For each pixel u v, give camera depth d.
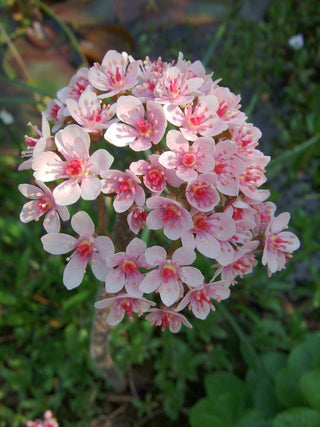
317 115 0.20
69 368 0.16
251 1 0.25
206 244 0.09
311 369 0.15
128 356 0.16
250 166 0.09
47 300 0.17
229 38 0.24
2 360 0.17
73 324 0.16
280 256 0.10
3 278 0.18
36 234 0.17
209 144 0.08
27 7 0.22
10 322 0.16
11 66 0.20
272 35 0.25
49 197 0.09
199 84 0.09
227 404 0.14
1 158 0.19
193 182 0.08
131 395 0.17
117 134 0.09
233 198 0.09
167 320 0.09
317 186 0.21
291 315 0.18
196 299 0.09
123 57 0.10
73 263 0.09
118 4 0.23
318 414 0.13
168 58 0.23
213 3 0.23
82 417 0.16
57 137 0.08
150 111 0.09
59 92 0.10
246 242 0.09
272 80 0.24
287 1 0.25
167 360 0.16
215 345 0.18
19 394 0.16
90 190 0.08
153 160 0.08
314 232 0.20
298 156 0.20
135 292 0.08
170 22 0.23
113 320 0.09
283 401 0.14
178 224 0.08
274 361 0.16
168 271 0.09
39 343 0.17
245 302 0.18
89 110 0.09
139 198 0.08
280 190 0.21
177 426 0.16
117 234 0.10
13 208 0.19
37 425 0.13
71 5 0.23
